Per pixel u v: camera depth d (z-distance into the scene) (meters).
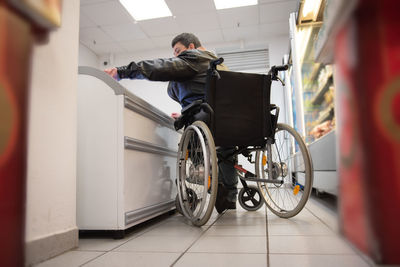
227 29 6.29
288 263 1.05
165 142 2.34
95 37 6.56
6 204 0.50
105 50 7.25
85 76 1.69
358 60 0.36
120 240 1.54
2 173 0.49
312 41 3.45
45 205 1.20
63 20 1.36
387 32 0.35
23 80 0.50
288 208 2.50
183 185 2.07
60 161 1.30
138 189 1.79
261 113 1.99
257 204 2.50
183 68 2.13
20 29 0.50
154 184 2.06
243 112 1.95
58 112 1.30
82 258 1.19
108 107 1.65
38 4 0.51
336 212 0.36
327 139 2.41
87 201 1.62
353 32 0.37
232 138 1.95
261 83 1.98
